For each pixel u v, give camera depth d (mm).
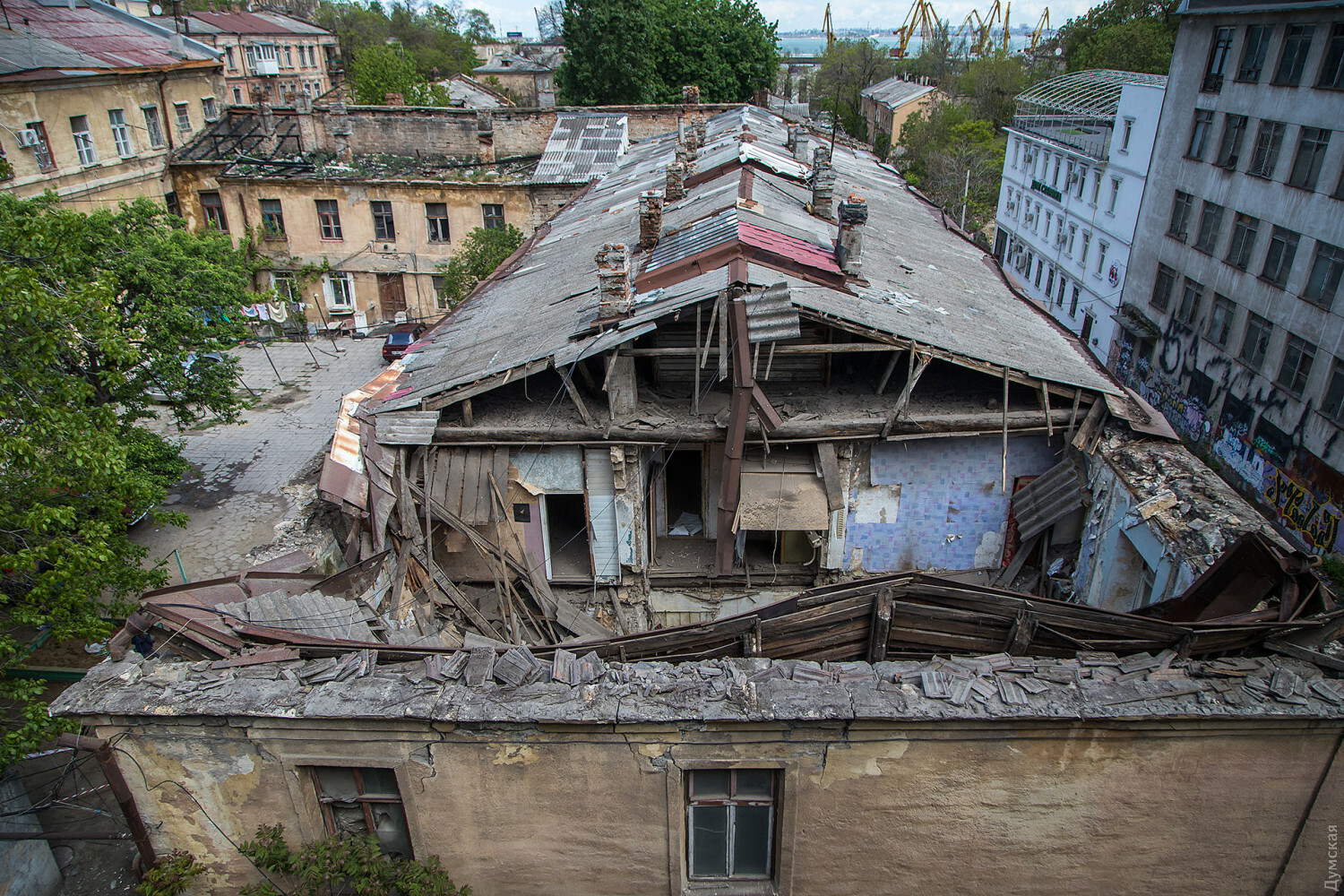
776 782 7086
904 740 6520
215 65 35094
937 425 11344
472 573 13062
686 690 6609
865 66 85625
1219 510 9055
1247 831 6992
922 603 7188
